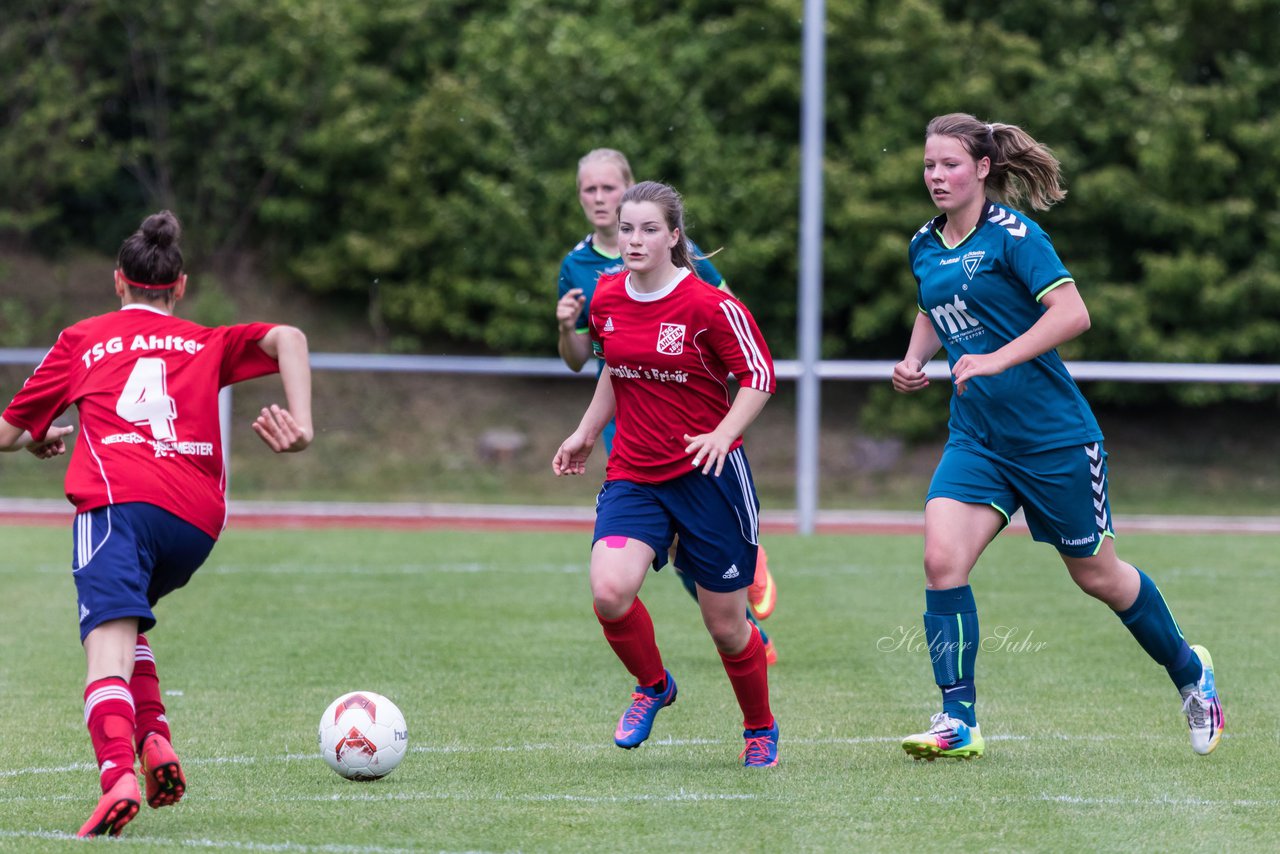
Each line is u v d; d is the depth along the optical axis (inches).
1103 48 3006.9
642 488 694.5
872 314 2992.1
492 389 3075.8
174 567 610.5
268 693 922.1
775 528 2162.9
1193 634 1148.5
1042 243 689.6
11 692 921.5
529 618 1243.8
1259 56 3048.7
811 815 612.1
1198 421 3080.7
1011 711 864.3
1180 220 2891.2
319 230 3255.4
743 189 2982.3
